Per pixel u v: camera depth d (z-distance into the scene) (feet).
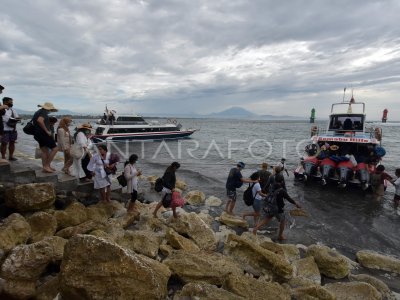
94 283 12.55
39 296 13.73
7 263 14.16
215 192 41.86
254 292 15.23
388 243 26.27
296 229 28.50
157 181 25.44
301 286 17.42
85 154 26.32
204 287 14.40
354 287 16.99
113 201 27.40
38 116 23.84
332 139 48.06
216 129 257.75
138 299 12.89
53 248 16.12
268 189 28.12
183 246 20.27
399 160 74.64
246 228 27.94
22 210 21.49
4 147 25.88
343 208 35.60
